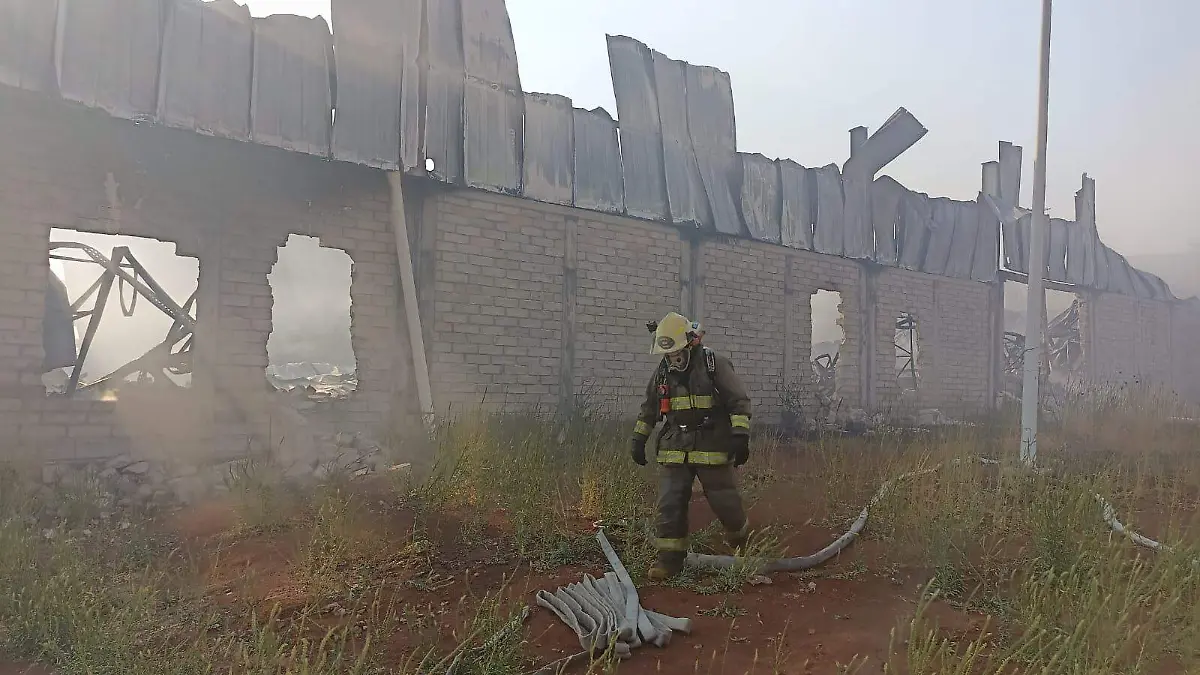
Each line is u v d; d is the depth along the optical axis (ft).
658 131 37.83
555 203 33.53
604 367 35.01
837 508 20.20
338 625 11.95
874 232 48.29
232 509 19.03
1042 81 26.30
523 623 12.16
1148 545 15.70
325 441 26.17
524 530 16.57
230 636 11.30
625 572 14.14
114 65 23.34
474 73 31.30
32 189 22.70
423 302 29.89
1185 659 10.50
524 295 32.58
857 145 47.93
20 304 22.35
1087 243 63.93
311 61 27.14
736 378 15.15
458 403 30.32
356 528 16.10
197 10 24.93
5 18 21.94
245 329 26.14
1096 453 28.19
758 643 11.54
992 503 18.58
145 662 10.30
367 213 28.76
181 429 24.53
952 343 52.80
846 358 46.98
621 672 10.51
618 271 35.88
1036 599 12.05
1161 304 70.44
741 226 40.91
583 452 22.38
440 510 18.30
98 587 12.96
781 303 42.93
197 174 25.53
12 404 22.02
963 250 53.62
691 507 20.30
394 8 29.09
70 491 19.85
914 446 26.48
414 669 10.33
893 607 13.12
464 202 31.12
